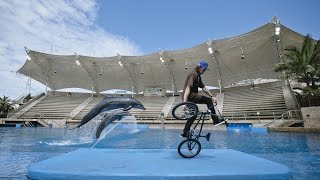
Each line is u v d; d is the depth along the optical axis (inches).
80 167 132.0
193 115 167.6
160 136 565.6
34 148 323.0
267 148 309.7
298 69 782.5
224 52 1162.6
